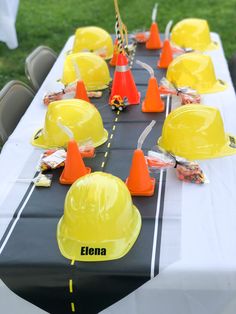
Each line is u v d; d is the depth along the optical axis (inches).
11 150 97.7
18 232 73.6
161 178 84.7
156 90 110.2
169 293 66.4
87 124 96.0
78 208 68.7
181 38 152.5
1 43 277.7
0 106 115.3
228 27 293.4
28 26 305.3
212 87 121.0
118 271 65.8
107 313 68.7
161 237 70.9
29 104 130.3
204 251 67.8
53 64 158.2
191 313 67.9
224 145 91.8
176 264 65.8
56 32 296.7
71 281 66.7
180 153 90.0
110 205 68.4
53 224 74.9
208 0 342.6
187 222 73.8
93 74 125.1
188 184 82.7
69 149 83.5
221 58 145.6
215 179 83.8
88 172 87.5
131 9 330.6
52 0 356.2
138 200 79.2
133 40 161.6
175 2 340.8
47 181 84.7
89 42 147.2
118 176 86.2
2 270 67.7
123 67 113.1
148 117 108.7
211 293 65.9
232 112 109.3
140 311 68.0
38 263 67.6
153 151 91.0
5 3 210.2
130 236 70.5
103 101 118.7
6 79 236.8
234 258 66.3
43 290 68.2
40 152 96.2
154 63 143.8
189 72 120.1
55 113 96.4
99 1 349.1
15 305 70.1
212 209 76.5
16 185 85.8
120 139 99.4
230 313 67.5
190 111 91.0
